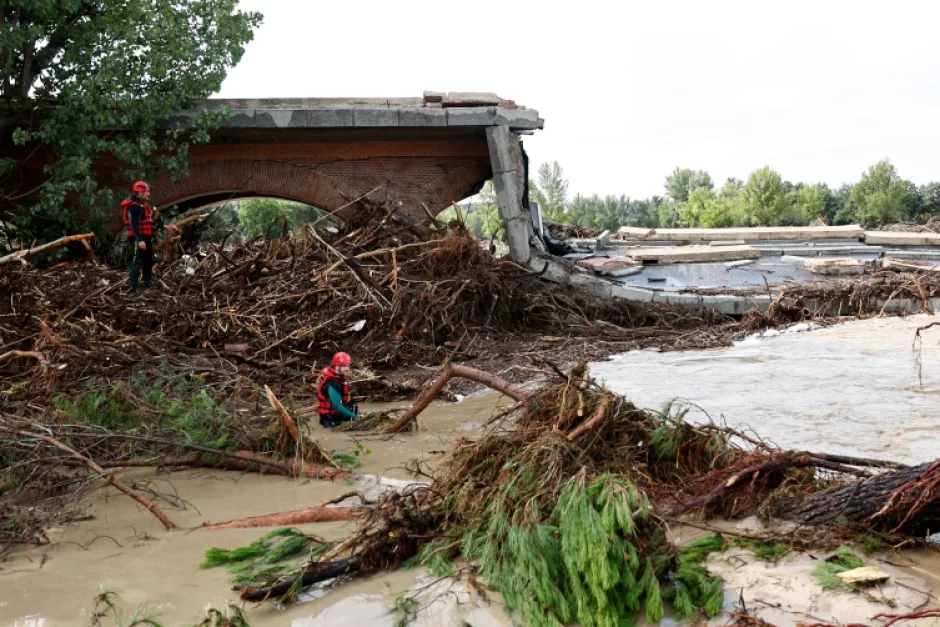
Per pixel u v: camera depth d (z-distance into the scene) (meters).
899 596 4.38
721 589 4.49
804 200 75.88
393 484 6.94
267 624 4.53
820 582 4.57
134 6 17.19
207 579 5.12
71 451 6.54
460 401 10.27
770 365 11.52
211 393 9.19
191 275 14.60
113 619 4.56
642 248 24.78
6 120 17.61
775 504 5.59
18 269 12.90
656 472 6.21
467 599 4.71
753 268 21.55
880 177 72.12
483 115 17.86
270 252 15.12
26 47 17.75
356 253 15.18
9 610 4.71
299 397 10.45
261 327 12.54
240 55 18.53
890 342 12.93
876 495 5.14
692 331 15.32
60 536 5.95
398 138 19.28
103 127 17.50
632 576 4.48
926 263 21.19
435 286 13.84
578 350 13.41
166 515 6.39
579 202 109.25
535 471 5.44
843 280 19.33
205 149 19.41
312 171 19.44
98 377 8.95
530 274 16.48
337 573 5.06
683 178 116.62
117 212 19.16
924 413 8.44
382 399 10.52
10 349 10.63
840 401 9.13
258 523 6.07
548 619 4.34
